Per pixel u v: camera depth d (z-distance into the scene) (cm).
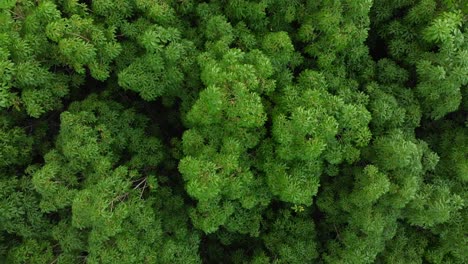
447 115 1098
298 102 793
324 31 838
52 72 899
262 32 905
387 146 822
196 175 743
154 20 874
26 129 1012
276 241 1039
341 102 797
